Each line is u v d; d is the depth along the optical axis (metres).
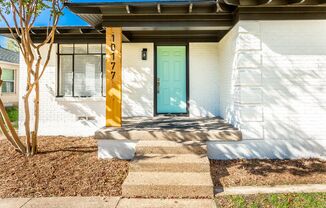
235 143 5.62
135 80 8.39
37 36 8.09
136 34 7.93
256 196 3.88
